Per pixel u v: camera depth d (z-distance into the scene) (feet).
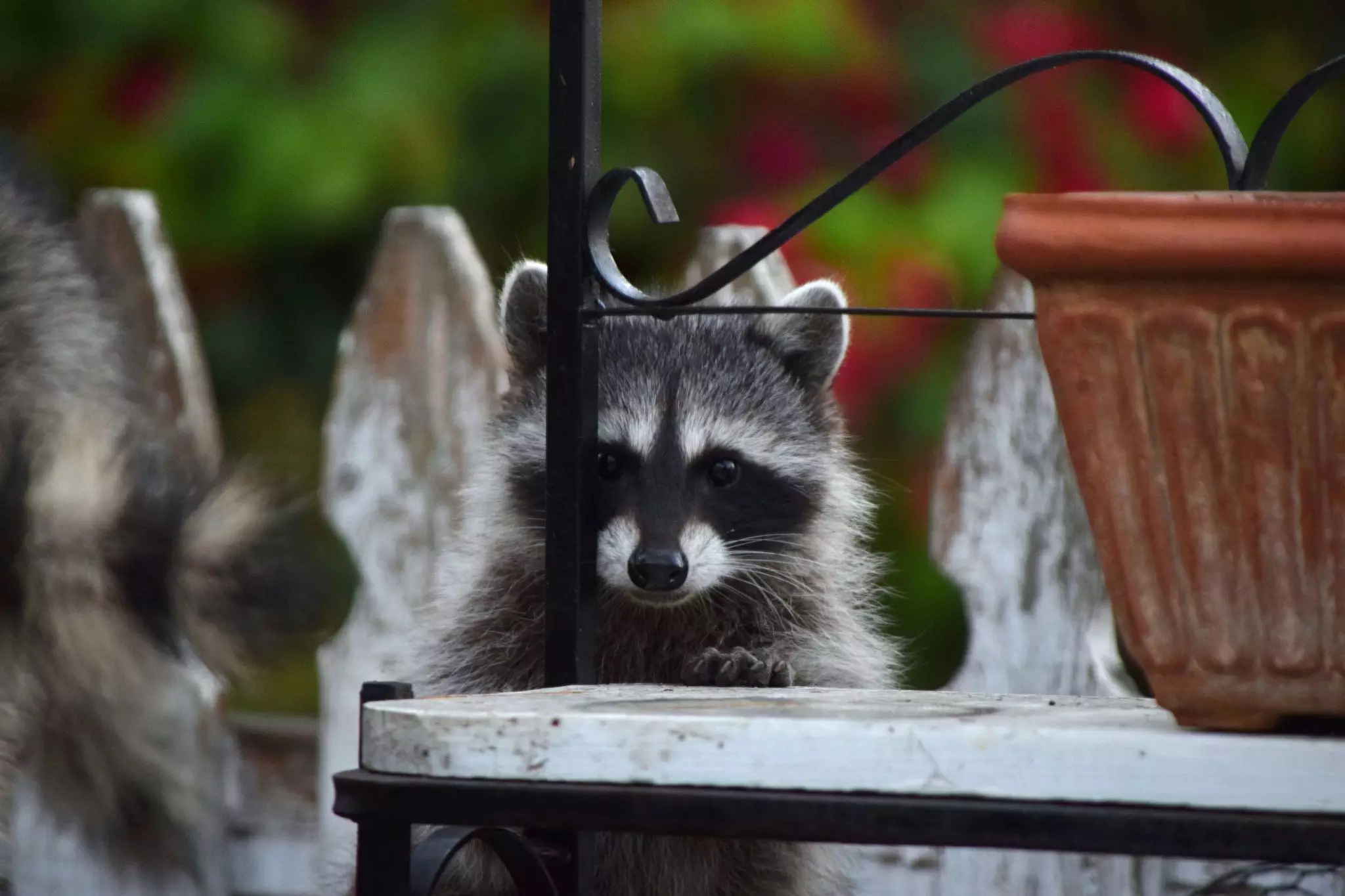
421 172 31.73
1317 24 34.58
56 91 33.35
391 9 32.83
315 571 18.75
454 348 24.90
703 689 16.16
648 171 15.71
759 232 25.11
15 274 24.13
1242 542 11.83
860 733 11.82
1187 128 32.53
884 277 30.01
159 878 21.91
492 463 24.09
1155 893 21.80
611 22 31.35
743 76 31.89
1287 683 11.78
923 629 30.35
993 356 22.93
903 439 30.30
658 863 21.70
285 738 25.34
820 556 24.85
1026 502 22.75
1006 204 12.48
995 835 11.45
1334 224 11.28
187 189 32.42
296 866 25.08
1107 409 12.19
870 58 31.63
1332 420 11.56
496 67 32.30
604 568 22.89
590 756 12.24
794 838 11.78
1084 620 22.50
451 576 24.03
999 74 14.42
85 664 19.19
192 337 26.16
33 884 25.20
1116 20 34.09
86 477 18.81
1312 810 11.14
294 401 34.14
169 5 32.81
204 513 18.49
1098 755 11.42
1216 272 11.58
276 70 32.45
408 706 13.20
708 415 24.31
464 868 21.07
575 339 16.06
